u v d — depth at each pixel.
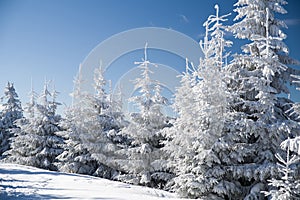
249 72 14.26
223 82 14.06
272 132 12.59
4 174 16.83
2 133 40.84
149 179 18.12
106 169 23.05
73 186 13.20
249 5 14.80
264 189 12.41
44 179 15.47
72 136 24.69
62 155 25.19
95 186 13.83
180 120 14.62
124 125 24.08
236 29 14.78
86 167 24.36
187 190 12.95
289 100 14.82
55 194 10.20
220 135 13.03
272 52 13.48
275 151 12.79
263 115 13.12
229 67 15.20
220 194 12.42
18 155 30.67
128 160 19.61
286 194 10.02
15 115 42.81
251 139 14.12
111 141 23.67
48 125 30.23
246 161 13.67
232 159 13.23
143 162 18.89
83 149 24.41
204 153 12.43
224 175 13.31
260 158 13.09
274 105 14.30
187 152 13.48
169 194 14.16
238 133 13.18
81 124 24.91
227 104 13.73
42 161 29.02
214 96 13.65
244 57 14.39
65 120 26.55
